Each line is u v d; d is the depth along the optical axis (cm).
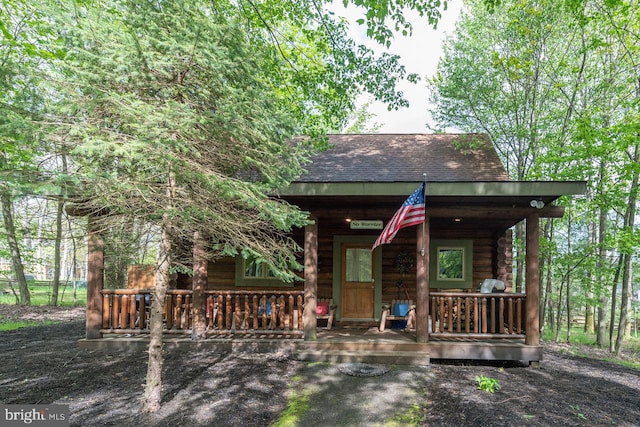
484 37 1194
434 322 646
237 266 854
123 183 340
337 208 682
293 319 661
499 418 415
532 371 601
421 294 632
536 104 1167
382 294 868
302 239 852
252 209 496
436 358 650
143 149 331
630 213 998
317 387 507
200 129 398
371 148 947
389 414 432
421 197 536
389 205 691
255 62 432
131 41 346
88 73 335
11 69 333
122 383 502
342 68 784
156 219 435
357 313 859
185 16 370
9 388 484
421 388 508
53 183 298
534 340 614
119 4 367
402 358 605
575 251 1086
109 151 334
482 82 1174
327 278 872
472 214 630
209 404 445
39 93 347
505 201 652
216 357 616
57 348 687
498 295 638
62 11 344
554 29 1069
